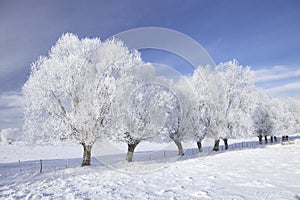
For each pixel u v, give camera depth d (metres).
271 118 38.62
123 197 7.25
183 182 9.41
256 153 20.12
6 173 14.33
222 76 25.08
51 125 14.54
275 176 9.76
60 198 7.31
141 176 11.27
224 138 24.67
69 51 15.75
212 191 7.61
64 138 14.70
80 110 14.09
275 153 19.61
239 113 24.80
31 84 14.75
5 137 55.19
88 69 15.45
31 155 31.55
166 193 7.62
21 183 10.74
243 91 25.67
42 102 14.50
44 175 12.80
